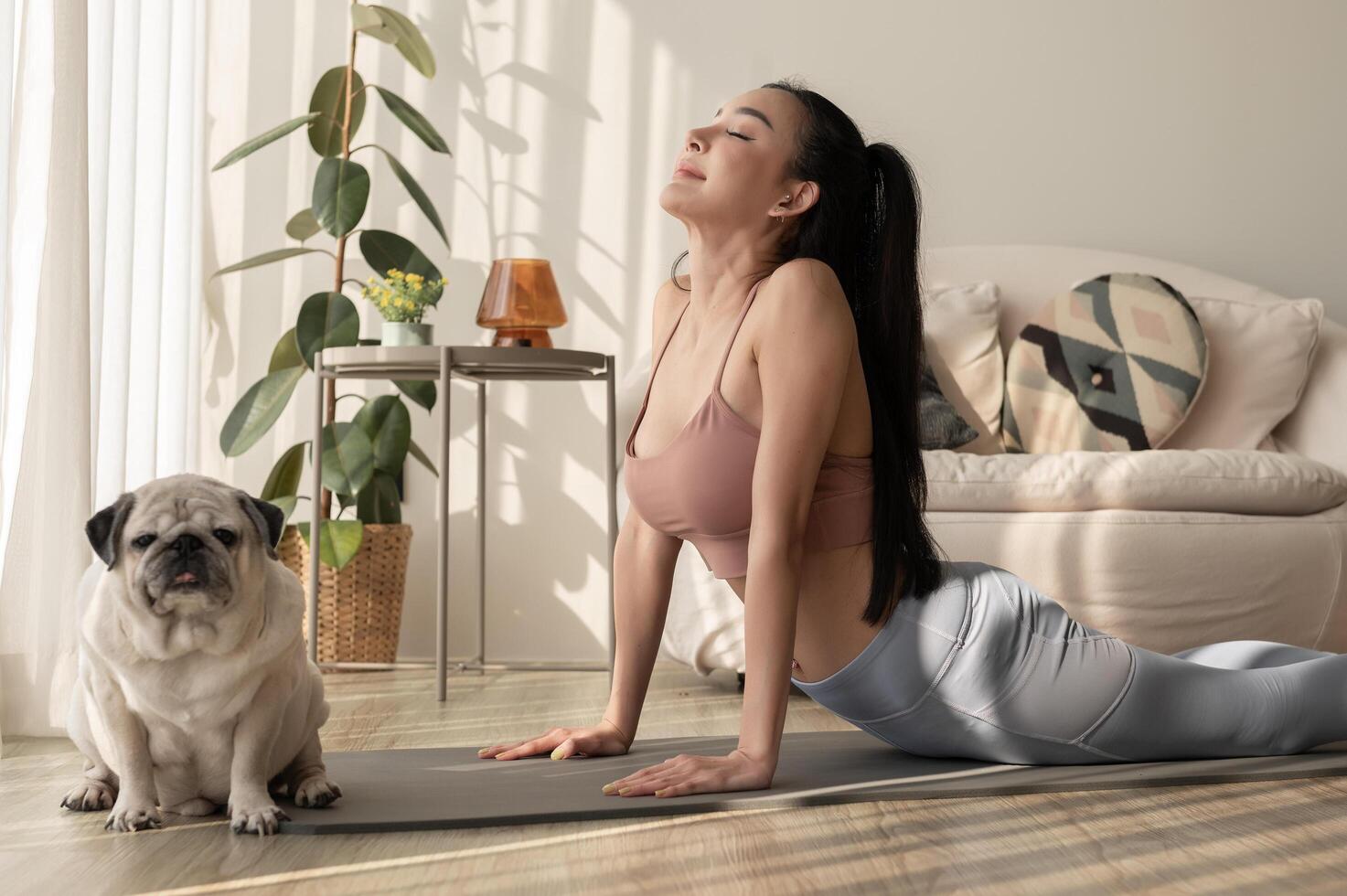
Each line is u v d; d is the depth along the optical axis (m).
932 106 3.65
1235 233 3.62
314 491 2.94
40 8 2.16
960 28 3.64
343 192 3.30
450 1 3.65
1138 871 1.19
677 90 3.63
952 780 1.63
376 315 3.63
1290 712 1.77
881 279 1.75
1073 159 3.64
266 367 3.64
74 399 2.10
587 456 3.61
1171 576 2.51
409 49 3.45
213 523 1.30
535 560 3.60
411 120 3.35
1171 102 3.63
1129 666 1.72
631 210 3.63
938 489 2.58
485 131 3.65
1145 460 2.58
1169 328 3.14
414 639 3.57
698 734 2.12
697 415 1.68
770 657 1.59
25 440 2.07
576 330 3.63
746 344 1.66
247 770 1.36
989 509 2.59
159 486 1.34
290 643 1.36
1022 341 3.24
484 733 2.16
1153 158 3.63
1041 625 1.73
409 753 1.86
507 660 3.56
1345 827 1.38
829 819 1.43
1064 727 1.71
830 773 1.68
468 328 3.63
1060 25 3.64
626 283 3.62
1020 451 3.14
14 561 2.05
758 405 1.67
